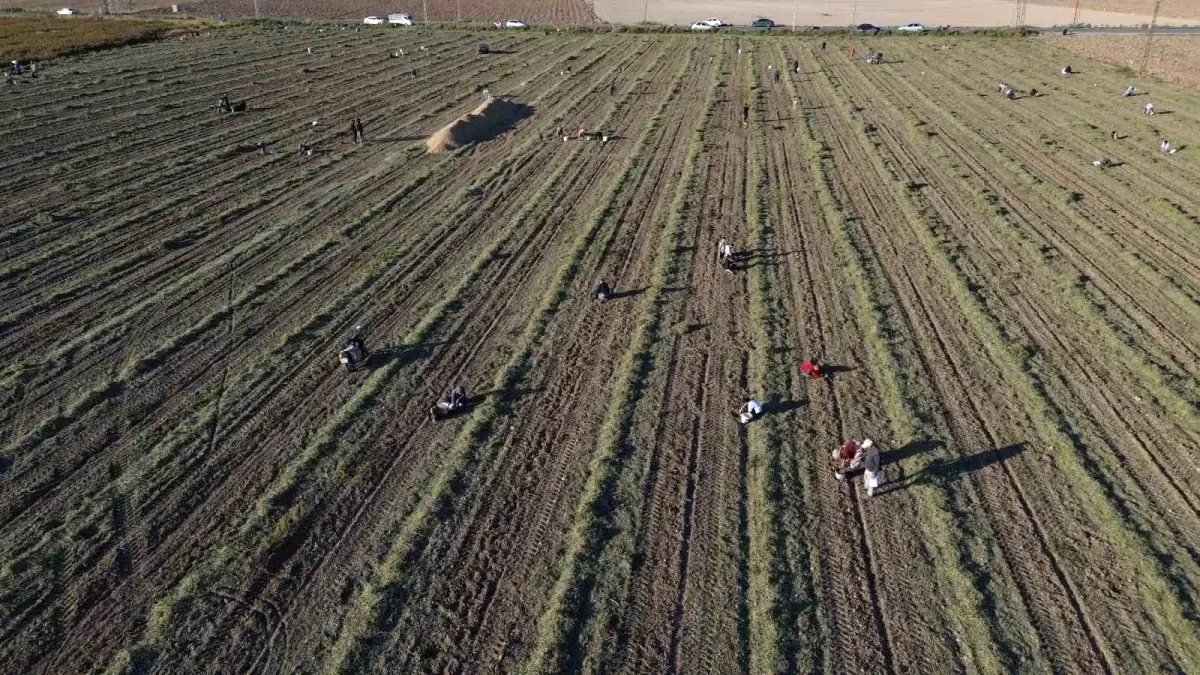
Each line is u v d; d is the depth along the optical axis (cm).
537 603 1322
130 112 4669
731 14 11162
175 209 3125
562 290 2409
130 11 10931
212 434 1759
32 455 1688
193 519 1513
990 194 3173
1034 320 2198
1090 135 4053
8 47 6669
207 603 1327
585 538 1436
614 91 5322
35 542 1456
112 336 2172
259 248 2745
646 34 8425
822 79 5672
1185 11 9950
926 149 3850
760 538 1438
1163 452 1655
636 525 1479
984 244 2712
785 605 1299
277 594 1343
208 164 3709
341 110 4834
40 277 2534
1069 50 6719
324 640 1259
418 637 1261
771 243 2738
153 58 6531
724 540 1442
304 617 1301
